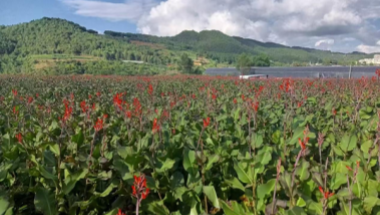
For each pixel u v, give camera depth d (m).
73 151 3.53
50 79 23.31
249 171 2.94
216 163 3.36
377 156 3.22
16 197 3.27
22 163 3.34
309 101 7.30
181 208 3.09
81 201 2.96
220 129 4.89
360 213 2.45
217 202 2.76
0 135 4.32
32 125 5.00
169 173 3.22
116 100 5.46
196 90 16.39
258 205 2.80
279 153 3.56
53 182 3.07
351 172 2.78
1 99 8.00
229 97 10.30
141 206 2.91
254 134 3.79
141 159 2.98
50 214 2.79
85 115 4.92
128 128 4.45
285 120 4.80
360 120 5.22
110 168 3.27
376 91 7.95
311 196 2.77
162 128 4.07
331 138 3.94
